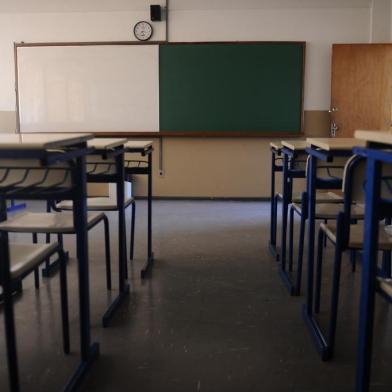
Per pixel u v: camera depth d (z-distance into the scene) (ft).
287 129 19.16
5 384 5.48
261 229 14.11
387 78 18.12
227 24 18.83
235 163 19.76
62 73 19.30
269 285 9.09
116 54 19.07
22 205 17.49
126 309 7.85
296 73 18.81
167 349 6.42
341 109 18.43
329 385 5.51
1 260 4.38
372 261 4.43
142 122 19.44
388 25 18.39
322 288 8.82
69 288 8.81
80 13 19.04
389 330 6.97
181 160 19.83
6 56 19.56
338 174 7.73
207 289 8.86
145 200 19.70
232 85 19.02
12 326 4.46
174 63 18.99
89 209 9.03
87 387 5.46
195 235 13.32
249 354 6.29
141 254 11.30
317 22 18.66
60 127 19.61
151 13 18.61
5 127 19.85
